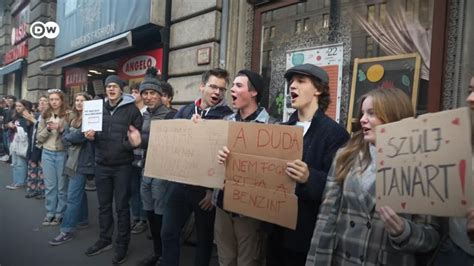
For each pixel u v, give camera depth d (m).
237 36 5.34
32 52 12.41
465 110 1.32
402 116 1.74
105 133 3.90
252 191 2.20
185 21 5.99
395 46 3.73
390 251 1.63
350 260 1.74
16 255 4.04
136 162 4.28
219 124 2.48
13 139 8.03
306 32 4.59
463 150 1.31
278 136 2.11
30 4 12.85
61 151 5.22
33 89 12.26
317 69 2.30
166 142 2.81
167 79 6.30
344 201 1.83
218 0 5.48
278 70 4.89
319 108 2.33
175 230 3.05
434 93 3.28
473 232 1.33
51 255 4.09
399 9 3.71
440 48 3.26
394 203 1.52
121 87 4.04
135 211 5.15
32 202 6.55
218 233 2.67
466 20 3.08
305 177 2.00
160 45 6.82
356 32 4.08
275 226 2.42
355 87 4.02
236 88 2.67
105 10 7.84
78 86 10.50
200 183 2.52
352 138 1.92
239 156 2.27
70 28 9.70
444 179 1.36
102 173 4.01
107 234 4.18
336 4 4.27
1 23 16.67
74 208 4.60
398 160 1.52
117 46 7.07
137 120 4.00
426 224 1.61
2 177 8.96
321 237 1.87
